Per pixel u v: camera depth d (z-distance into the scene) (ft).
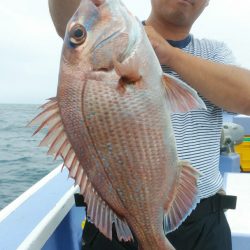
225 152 6.15
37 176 16.76
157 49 2.50
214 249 3.15
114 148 2.12
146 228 2.23
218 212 3.22
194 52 3.30
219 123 3.27
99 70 2.07
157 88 2.15
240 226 3.80
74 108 2.06
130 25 2.12
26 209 3.73
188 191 2.24
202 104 2.11
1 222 3.45
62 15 2.72
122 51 2.08
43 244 3.21
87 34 2.06
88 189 2.12
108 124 2.10
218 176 3.33
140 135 2.13
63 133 2.06
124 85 2.08
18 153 22.06
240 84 2.60
